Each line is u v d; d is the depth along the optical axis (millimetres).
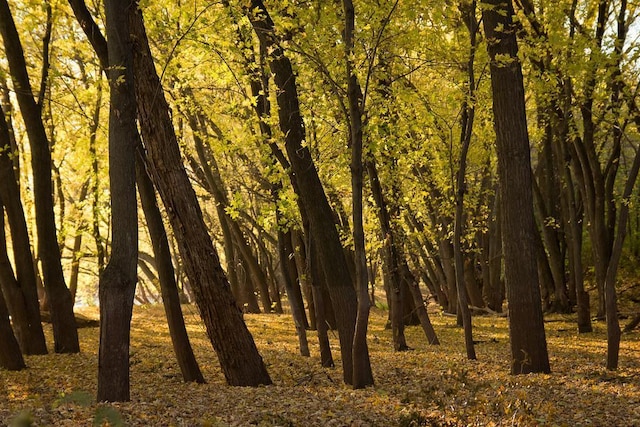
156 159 11305
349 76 10633
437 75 16750
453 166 17000
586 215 24578
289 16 12219
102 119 23719
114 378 9117
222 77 14141
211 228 38375
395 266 17953
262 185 23625
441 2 12828
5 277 16312
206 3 13242
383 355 16453
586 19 18625
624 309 27203
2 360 13828
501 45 12516
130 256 9219
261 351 17625
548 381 11422
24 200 25500
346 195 19641
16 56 15953
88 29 11195
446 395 9273
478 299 29406
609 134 20312
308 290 24234
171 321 12430
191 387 11562
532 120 24062
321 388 11344
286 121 11930
